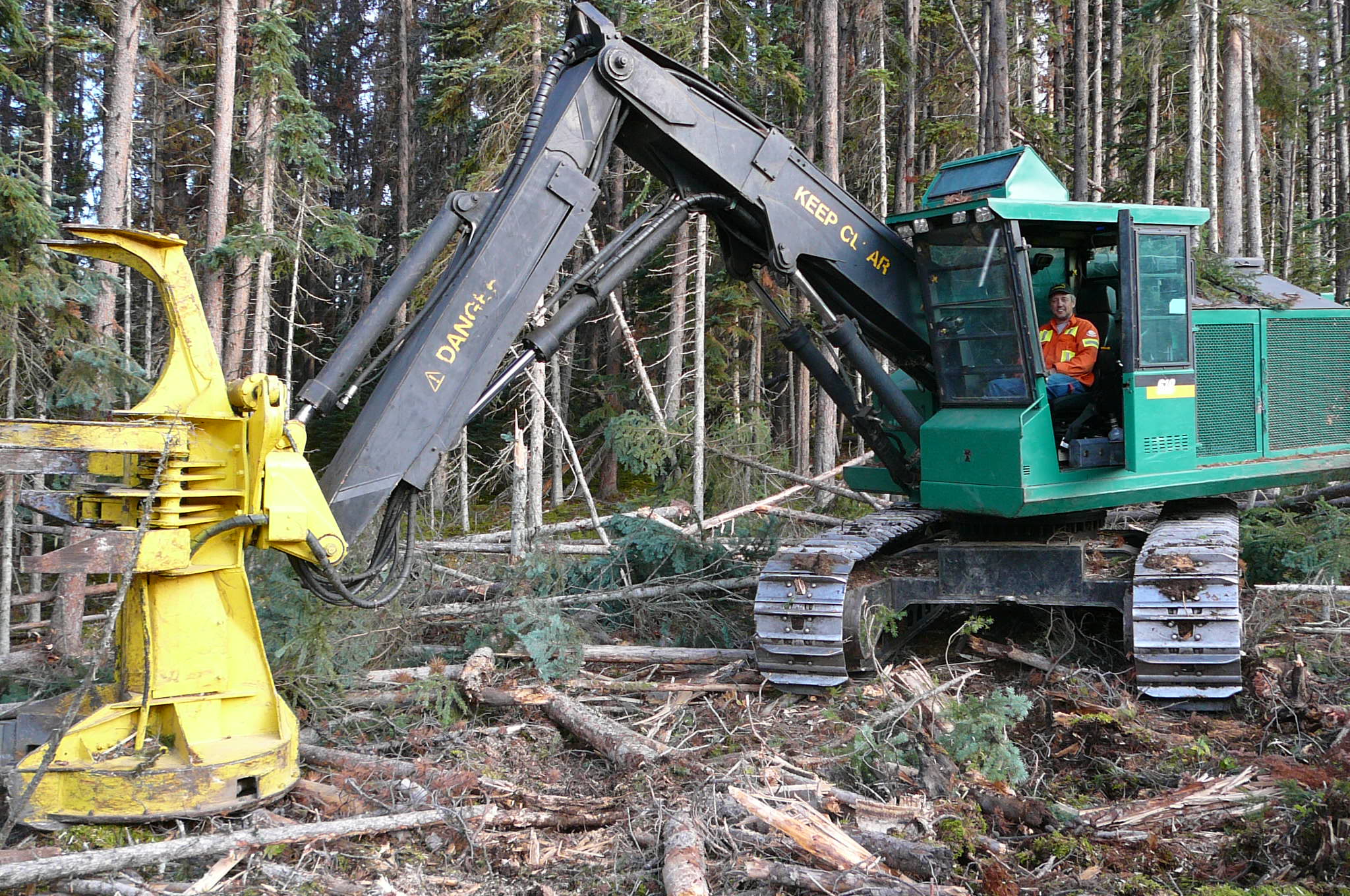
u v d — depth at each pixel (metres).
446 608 8.27
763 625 6.67
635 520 9.43
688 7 15.01
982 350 6.96
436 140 27.17
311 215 16.41
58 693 6.32
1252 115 20.53
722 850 4.38
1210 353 7.55
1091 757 5.60
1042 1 23.23
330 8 33.19
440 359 5.46
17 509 9.91
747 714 6.38
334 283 28.98
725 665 7.28
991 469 6.71
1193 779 5.15
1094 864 4.30
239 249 13.88
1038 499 6.59
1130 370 6.86
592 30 6.17
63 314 10.04
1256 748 5.64
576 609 8.22
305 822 4.77
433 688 6.14
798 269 7.11
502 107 14.86
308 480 4.98
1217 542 6.75
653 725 6.24
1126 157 21.81
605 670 7.35
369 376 5.50
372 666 7.20
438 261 15.05
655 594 8.43
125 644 4.86
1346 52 24.17
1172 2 16.92
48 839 4.46
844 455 22.31
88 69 17.97
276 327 26.50
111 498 4.80
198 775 4.54
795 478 13.99
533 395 13.97
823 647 6.51
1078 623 7.67
